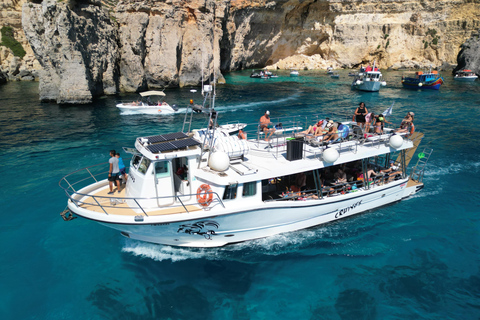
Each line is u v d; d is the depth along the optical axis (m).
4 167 19.84
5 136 26.53
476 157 21.34
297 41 85.06
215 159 10.90
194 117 34.12
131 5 48.16
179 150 11.08
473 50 70.94
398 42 83.19
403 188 15.52
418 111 35.84
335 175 13.80
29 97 45.25
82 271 11.20
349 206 13.89
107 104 40.34
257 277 10.99
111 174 12.43
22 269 11.27
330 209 13.35
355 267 11.47
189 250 12.20
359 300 10.04
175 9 51.09
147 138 11.89
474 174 18.77
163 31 50.59
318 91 51.00
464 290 10.41
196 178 11.41
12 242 12.67
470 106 38.47
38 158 21.39
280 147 13.91
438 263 11.63
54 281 10.76
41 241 12.78
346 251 12.27
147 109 36.09
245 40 76.50
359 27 82.31
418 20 81.25
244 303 9.95
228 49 71.06
